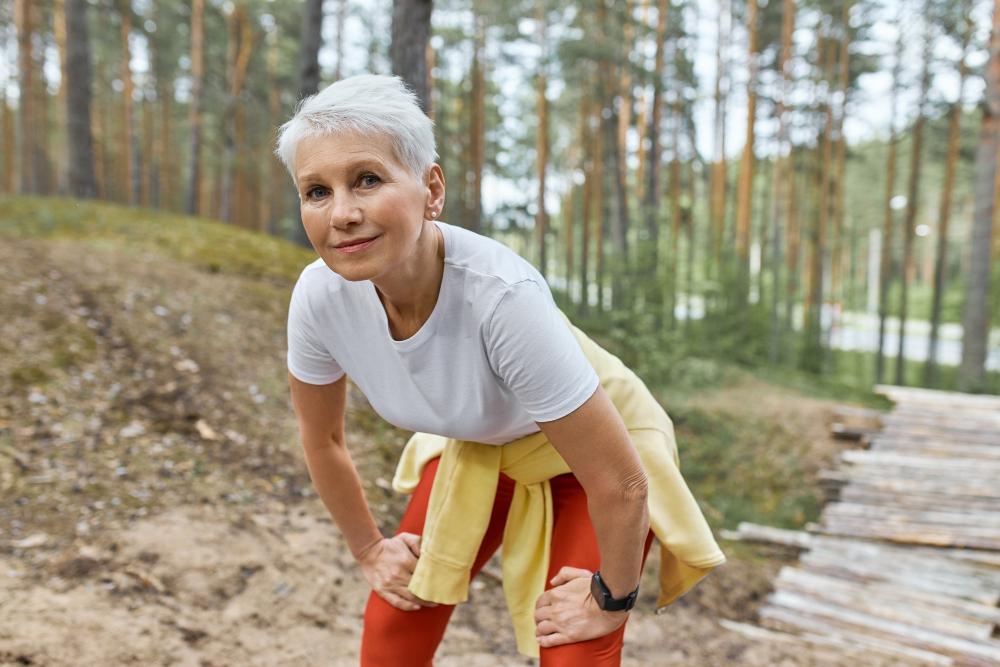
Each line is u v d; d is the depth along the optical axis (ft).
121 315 16.55
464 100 78.07
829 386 40.70
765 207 76.13
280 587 9.15
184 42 73.26
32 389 12.85
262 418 14.07
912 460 25.68
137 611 8.10
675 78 66.59
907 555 17.49
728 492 22.86
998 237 59.72
